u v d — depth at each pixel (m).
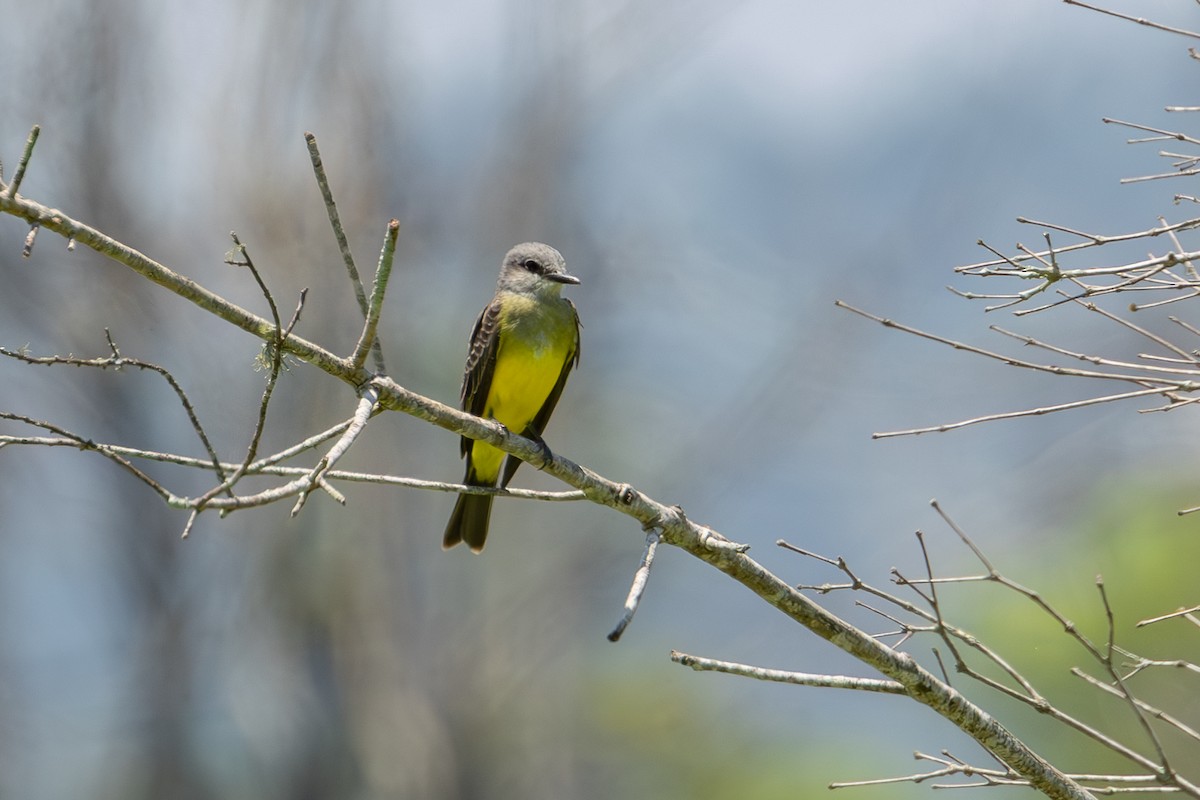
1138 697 7.68
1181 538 8.25
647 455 19.11
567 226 19.27
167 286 4.36
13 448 17.09
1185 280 5.10
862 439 19.09
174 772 18.23
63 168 16.00
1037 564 8.95
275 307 4.04
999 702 8.31
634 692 17.02
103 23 16.12
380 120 17.61
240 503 3.78
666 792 16.19
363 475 4.62
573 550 18.86
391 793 17.91
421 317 18.06
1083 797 4.64
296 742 18.44
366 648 18.30
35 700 19.02
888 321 4.68
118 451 4.00
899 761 13.87
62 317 15.96
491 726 18.52
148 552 18.03
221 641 18.45
